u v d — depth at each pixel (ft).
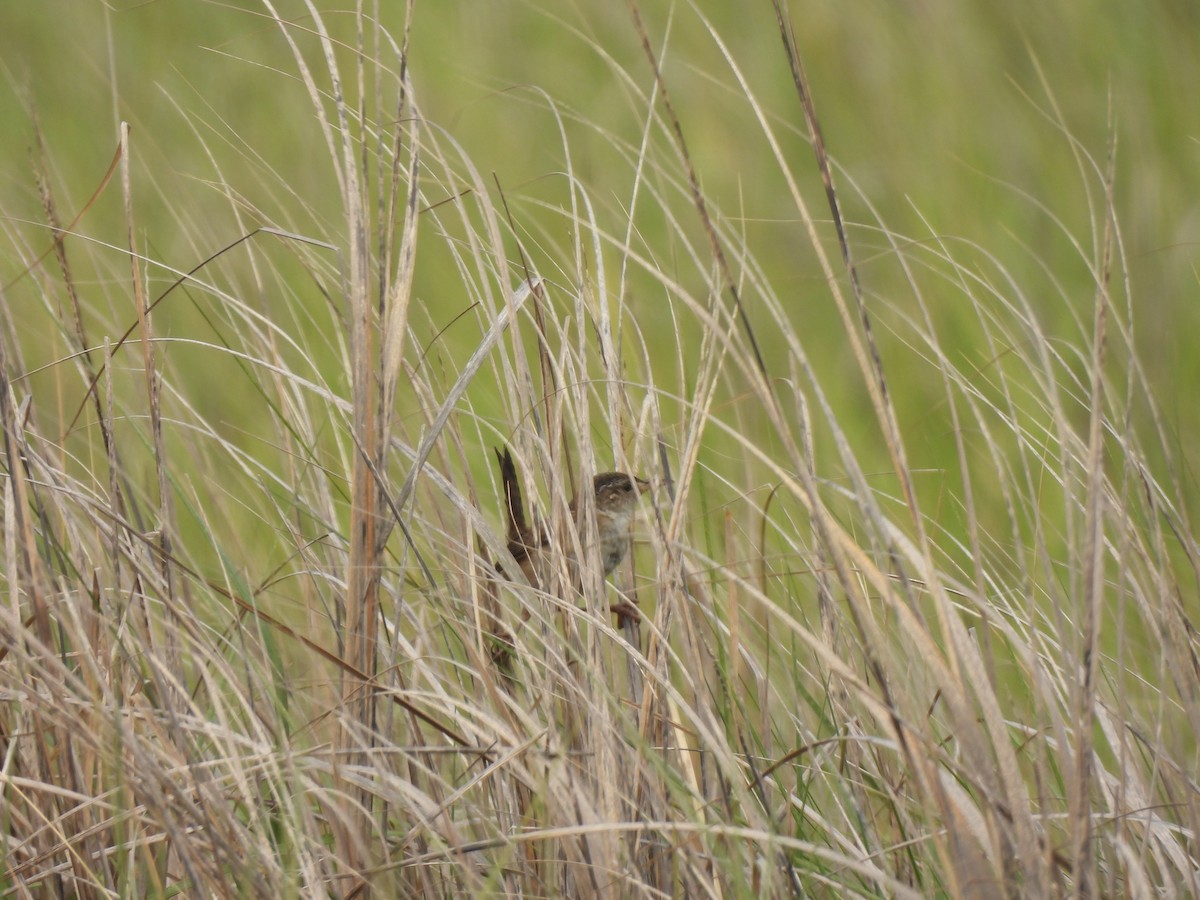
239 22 63.77
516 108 57.00
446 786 21.21
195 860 18.63
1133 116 52.60
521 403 22.59
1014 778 17.94
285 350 36.17
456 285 46.24
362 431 20.74
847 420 43.73
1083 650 19.22
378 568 20.42
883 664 19.07
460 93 57.67
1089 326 43.39
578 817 20.39
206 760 21.81
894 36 58.80
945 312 45.98
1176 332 42.60
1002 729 18.07
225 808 19.36
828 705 25.25
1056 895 18.29
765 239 52.01
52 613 21.47
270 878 19.43
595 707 20.44
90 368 23.84
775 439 37.63
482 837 21.13
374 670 21.07
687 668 23.68
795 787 23.53
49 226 23.71
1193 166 50.44
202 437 32.83
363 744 19.86
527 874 20.57
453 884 20.49
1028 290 46.19
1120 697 19.58
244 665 22.81
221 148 52.95
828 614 23.36
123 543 22.62
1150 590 23.39
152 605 23.84
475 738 22.27
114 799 21.22
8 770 20.61
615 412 24.25
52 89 61.52
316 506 27.04
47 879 20.98
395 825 22.71
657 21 60.49
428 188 35.12
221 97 56.44
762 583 25.43
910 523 36.01
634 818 20.59
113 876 21.75
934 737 23.97
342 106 21.31
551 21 61.57
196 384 42.60
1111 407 27.53
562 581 21.97
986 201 50.60
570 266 28.81
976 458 39.73
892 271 48.96
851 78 57.98
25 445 22.39
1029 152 52.65
